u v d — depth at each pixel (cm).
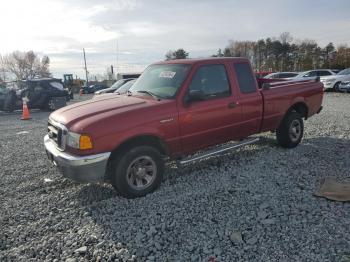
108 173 439
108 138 410
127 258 304
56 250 325
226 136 540
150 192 453
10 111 1752
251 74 576
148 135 444
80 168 402
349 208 379
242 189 451
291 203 400
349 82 2102
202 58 534
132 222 373
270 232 335
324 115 1084
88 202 439
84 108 467
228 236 334
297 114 650
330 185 444
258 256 297
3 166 623
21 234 359
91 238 341
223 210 390
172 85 490
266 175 502
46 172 576
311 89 692
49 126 495
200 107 490
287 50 7406
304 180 475
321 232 330
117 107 451
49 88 1798
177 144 477
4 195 474
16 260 311
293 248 306
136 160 435
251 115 565
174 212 392
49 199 454
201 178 502
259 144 686
